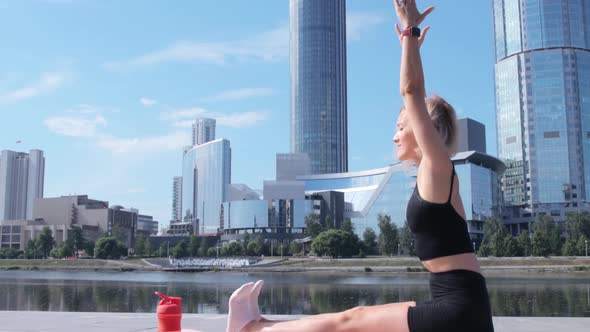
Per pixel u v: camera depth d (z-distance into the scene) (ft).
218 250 563.89
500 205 584.81
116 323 36.99
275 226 636.89
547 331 32.78
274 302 175.73
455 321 10.27
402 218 576.20
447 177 10.66
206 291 218.38
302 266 436.76
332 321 11.36
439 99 12.09
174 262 479.41
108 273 423.64
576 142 652.89
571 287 211.20
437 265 10.68
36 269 492.13
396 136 12.26
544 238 381.81
